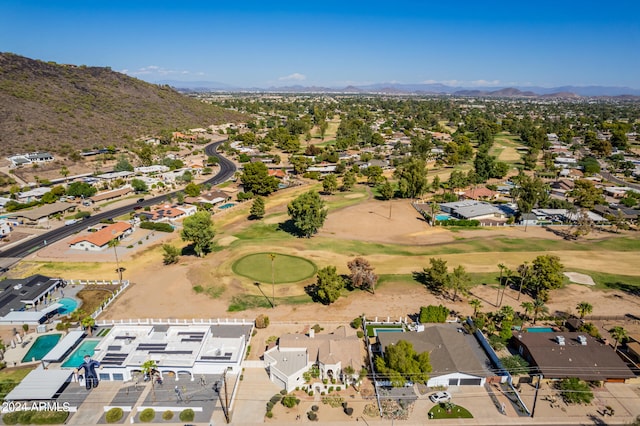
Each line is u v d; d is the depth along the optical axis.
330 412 63.44
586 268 115.56
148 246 131.12
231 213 167.50
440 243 136.50
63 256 122.62
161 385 69.19
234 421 61.66
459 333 79.69
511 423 61.12
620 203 174.25
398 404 64.88
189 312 92.12
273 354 73.62
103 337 81.19
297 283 106.19
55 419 61.19
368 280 98.56
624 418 62.12
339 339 76.06
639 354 74.19
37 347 79.69
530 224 157.12
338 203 183.62
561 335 79.19
